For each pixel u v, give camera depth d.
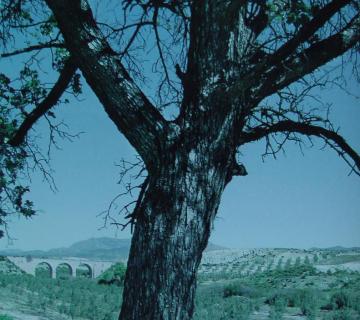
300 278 61.47
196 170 4.49
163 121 4.62
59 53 7.14
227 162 4.63
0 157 6.96
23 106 6.91
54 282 58.47
